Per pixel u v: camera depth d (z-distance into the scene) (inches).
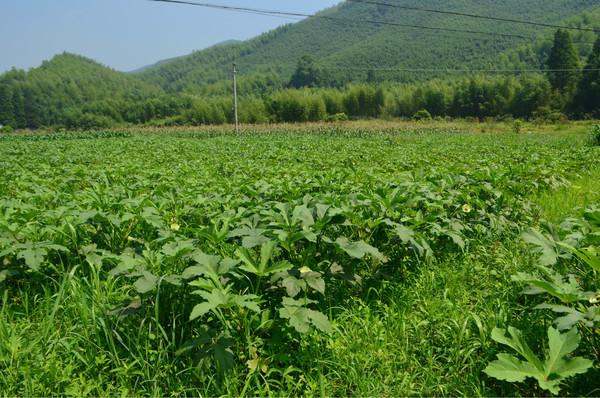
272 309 116.5
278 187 221.5
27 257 119.5
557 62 3651.6
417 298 133.0
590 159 413.1
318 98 3683.6
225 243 136.4
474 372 99.7
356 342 107.5
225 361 90.7
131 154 589.9
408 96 4158.5
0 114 6540.4
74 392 89.9
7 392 91.3
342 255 138.5
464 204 189.2
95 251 138.2
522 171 279.6
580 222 124.0
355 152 614.9
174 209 189.6
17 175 320.2
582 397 86.4
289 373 101.3
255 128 1791.3
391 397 93.4
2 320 108.6
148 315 108.3
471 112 3892.7
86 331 105.2
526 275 104.0
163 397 92.3
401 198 156.9
